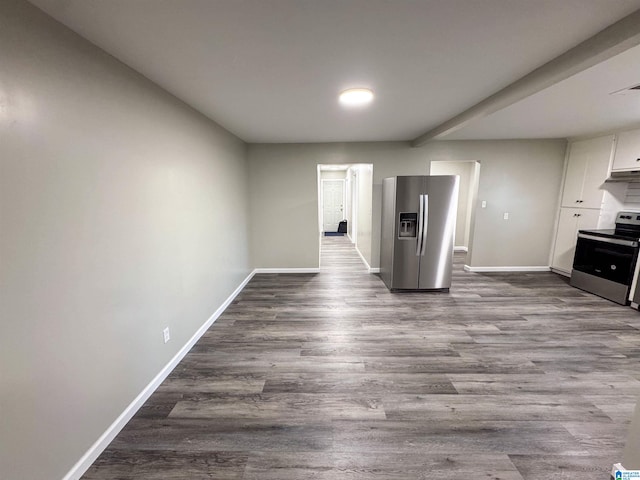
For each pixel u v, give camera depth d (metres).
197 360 2.65
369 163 5.05
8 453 1.22
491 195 5.17
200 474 1.57
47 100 1.36
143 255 2.11
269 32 1.53
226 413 2.01
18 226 1.24
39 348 1.34
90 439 1.63
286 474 1.57
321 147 5.02
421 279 4.32
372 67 1.97
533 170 5.09
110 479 1.54
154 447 1.74
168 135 2.43
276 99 2.61
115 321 1.83
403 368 2.52
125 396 1.92
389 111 3.03
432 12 1.37
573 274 4.53
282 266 5.41
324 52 1.76
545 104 2.88
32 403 1.31
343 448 1.74
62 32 1.43
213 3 1.27
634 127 3.88
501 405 2.08
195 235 2.94
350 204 9.15
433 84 2.29
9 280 1.21
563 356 2.68
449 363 2.58
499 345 2.87
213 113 3.06
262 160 5.07
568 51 1.76
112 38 1.58
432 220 4.18
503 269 5.39
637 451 1.45
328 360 2.64
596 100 2.75
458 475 1.57
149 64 1.90
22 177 1.25
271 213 5.23
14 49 1.21
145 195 2.12
